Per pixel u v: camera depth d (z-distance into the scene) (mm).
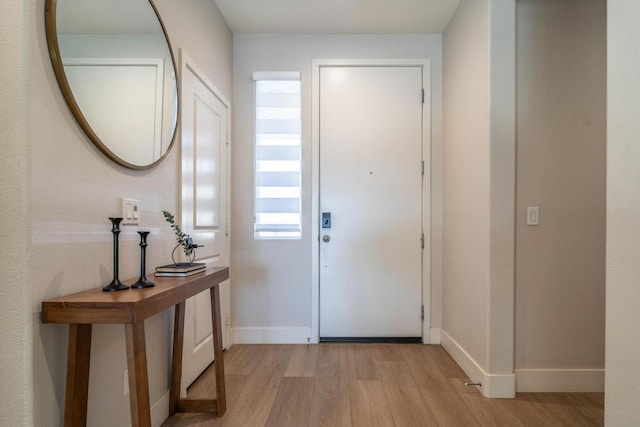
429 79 2865
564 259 2029
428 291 2842
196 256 2109
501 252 1975
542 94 2033
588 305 2027
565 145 2033
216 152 2477
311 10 2553
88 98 1191
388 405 1869
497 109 1980
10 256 974
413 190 2863
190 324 2037
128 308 1022
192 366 2076
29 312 982
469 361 2225
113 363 1346
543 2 2043
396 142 2877
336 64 2879
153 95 1592
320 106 2869
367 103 2861
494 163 1979
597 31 2051
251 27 2773
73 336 1056
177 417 1751
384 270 2859
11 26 974
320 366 2375
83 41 1175
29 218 980
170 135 1749
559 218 2031
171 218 1613
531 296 2025
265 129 2879
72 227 1136
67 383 1052
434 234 2857
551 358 2033
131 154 1432
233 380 2162
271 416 1758
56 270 1073
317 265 2863
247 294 2865
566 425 1700
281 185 2875
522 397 1964
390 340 2859
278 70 2885
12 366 979
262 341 2842
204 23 2264
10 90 973
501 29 1979
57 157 1075
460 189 2436
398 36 2877
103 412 1288
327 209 2873
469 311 2254
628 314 1066
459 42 2477
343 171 2875
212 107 2396
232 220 2863
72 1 1129
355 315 2867
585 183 2035
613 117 1125
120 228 1381
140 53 1497
